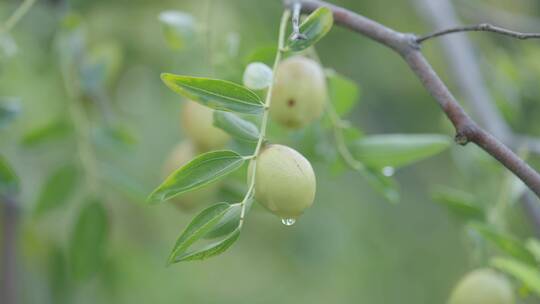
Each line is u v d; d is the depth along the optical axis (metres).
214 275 1.55
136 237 1.30
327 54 1.42
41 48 1.12
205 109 0.92
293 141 0.95
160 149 1.34
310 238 1.46
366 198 1.58
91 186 1.01
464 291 0.92
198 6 1.19
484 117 1.16
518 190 0.98
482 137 0.79
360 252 1.58
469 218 0.96
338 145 0.94
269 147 0.80
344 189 1.53
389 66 1.53
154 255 1.30
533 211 1.04
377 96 1.57
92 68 1.04
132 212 1.29
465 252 1.67
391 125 1.58
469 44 1.25
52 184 1.01
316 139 0.95
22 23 1.12
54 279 1.10
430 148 0.93
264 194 0.79
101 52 1.06
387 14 1.46
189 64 1.04
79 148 1.01
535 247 0.91
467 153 1.11
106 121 1.06
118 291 1.15
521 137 1.17
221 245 0.77
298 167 0.79
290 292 1.59
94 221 1.01
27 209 1.12
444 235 1.67
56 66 1.10
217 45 1.06
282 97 0.88
